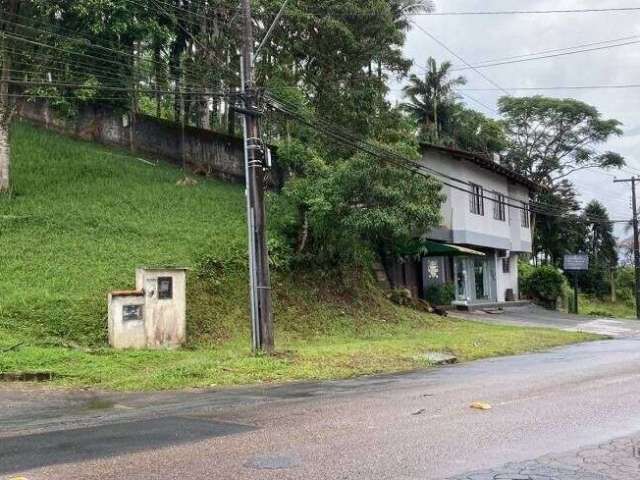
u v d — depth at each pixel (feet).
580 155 168.86
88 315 51.80
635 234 133.28
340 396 32.65
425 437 22.03
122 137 99.50
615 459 18.89
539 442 21.08
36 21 75.36
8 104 75.36
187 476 17.80
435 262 101.86
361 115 90.38
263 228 48.21
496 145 162.61
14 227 65.87
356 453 19.97
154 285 51.24
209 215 76.54
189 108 110.22
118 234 67.21
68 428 25.63
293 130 78.64
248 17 48.75
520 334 68.18
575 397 29.76
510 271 124.77
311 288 70.49
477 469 17.94
